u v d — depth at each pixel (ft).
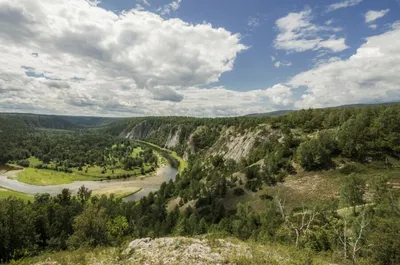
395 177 222.07
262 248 50.42
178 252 45.88
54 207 240.53
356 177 179.11
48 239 206.28
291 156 312.09
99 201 276.62
